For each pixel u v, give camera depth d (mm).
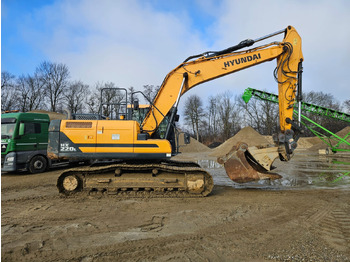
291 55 6797
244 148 6223
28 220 4113
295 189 6668
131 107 6766
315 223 3953
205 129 51750
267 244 3186
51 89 37719
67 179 5754
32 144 9820
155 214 4406
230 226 3824
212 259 2803
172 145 6805
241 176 6105
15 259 2820
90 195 5766
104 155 5820
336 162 13852
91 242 3260
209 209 4723
